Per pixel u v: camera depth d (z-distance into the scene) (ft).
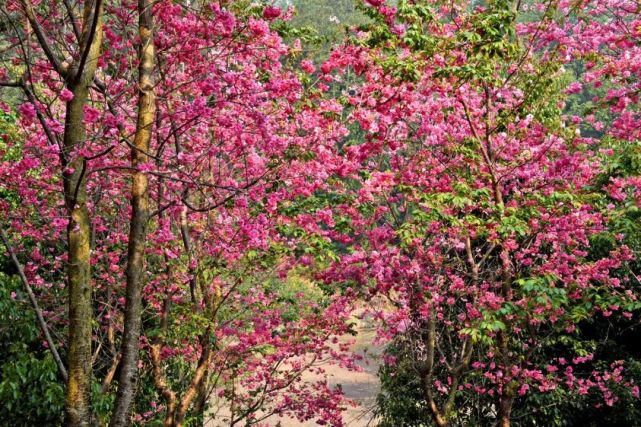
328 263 25.86
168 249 23.53
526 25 25.48
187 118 18.35
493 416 31.76
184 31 18.60
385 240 24.62
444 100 24.18
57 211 22.24
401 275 24.95
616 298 22.53
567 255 24.54
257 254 23.90
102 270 26.32
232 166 25.95
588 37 24.08
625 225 22.89
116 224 26.03
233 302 27.53
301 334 29.12
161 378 23.35
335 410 30.25
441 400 31.78
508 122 26.30
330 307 27.94
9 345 22.03
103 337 26.13
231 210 24.35
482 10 24.27
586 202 23.67
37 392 20.79
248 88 18.11
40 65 16.37
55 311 24.03
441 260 25.55
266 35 17.93
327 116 21.53
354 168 22.68
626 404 28.32
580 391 26.96
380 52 22.06
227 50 19.88
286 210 22.24
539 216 24.00
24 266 24.47
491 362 27.17
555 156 26.18
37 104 14.37
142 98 16.12
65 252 25.90
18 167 17.20
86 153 13.99
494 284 25.45
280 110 21.25
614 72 23.13
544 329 31.35
